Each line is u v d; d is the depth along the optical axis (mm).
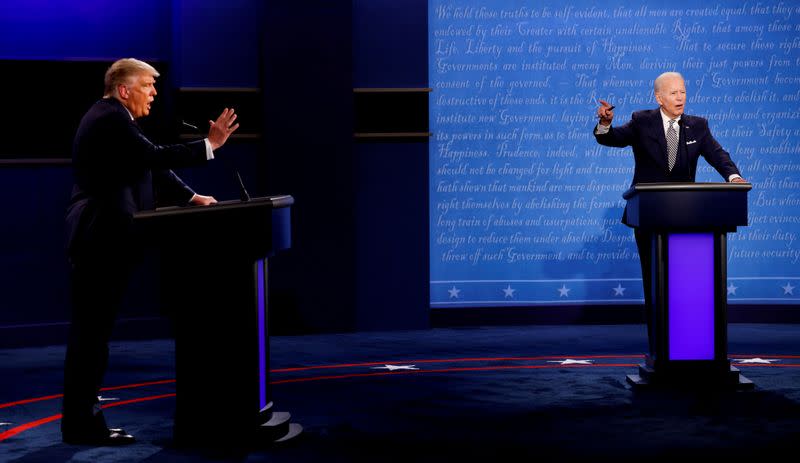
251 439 6891
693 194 8602
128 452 6832
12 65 12930
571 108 13727
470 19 13664
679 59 13656
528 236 13812
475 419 7723
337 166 13289
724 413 7789
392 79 13461
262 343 7223
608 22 13664
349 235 13344
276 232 6902
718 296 8836
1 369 10914
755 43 13633
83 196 7070
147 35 13312
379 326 13586
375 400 8586
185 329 6953
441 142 13727
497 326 13797
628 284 13828
